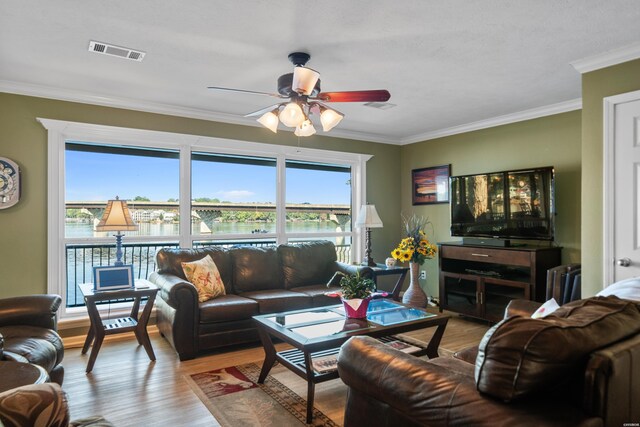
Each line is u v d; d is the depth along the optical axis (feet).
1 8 7.41
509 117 15.30
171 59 9.83
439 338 9.97
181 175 14.51
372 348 5.50
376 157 19.31
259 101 13.44
